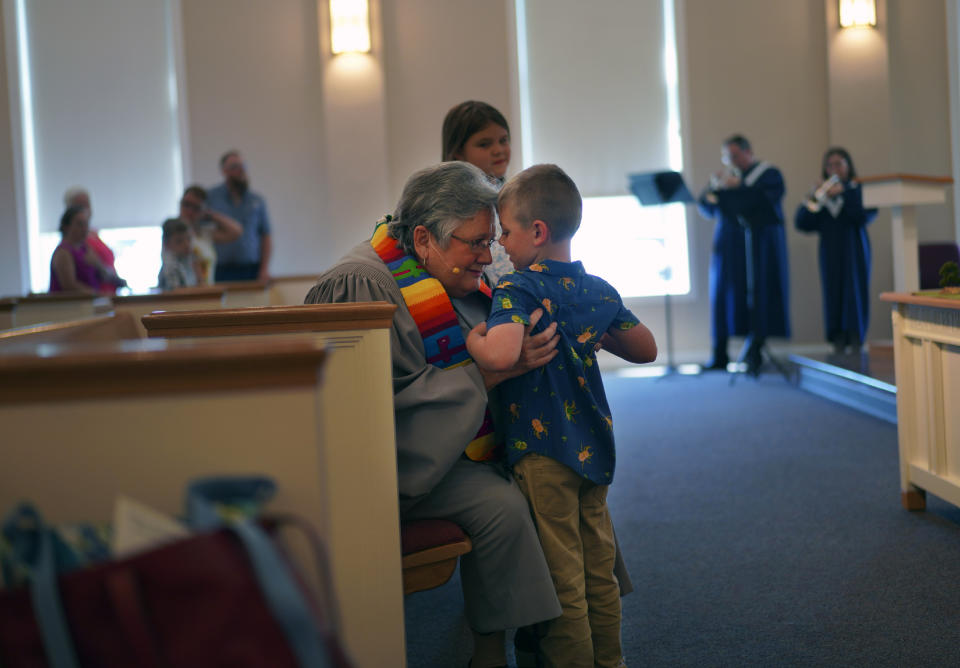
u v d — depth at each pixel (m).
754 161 7.13
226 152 7.91
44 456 1.11
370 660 1.71
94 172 8.00
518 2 7.93
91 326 2.30
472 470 1.97
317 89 7.90
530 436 1.87
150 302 3.80
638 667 2.15
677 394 6.25
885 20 7.72
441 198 1.96
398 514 1.72
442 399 1.86
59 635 0.85
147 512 1.00
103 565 0.87
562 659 1.87
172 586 0.86
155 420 1.13
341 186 7.79
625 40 7.92
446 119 2.44
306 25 7.88
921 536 3.03
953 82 7.88
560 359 1.88
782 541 3.06
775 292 7.02
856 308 7.00
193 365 1.12
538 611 1.84
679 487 3.84
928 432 3.16
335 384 1.72
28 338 1.85
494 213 2.00
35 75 7.96
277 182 7.93
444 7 7.87
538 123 8.00
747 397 5.98
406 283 2.00
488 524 1.86
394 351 1.94
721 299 7.20
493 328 1.77
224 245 7.02
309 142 7.93
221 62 7.88
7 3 7.81
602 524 1.99
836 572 2.74
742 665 2.14
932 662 2.11
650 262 8.02
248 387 1.14
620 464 4.30
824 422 5.04
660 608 2.53
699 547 3.05
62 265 5.65
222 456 1.14
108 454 1.12
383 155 7.79
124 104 7.96
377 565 1.71
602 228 8.03
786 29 7.86
